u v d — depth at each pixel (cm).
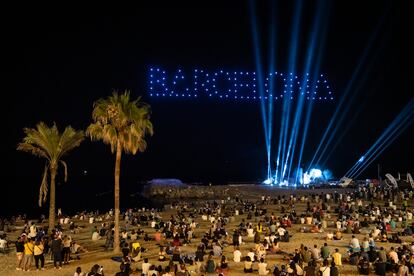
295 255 2966
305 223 4788
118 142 3450
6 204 8931
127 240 4025
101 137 3431
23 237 3036
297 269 2680
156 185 9756
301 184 9100
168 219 5531
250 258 2948
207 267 2936
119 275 2517
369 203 5975
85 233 4588
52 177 4194
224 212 5781
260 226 4228
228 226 4819
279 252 3422
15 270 2923
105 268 3003
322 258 3136
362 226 4456
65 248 3117
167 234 4131
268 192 8150
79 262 3159
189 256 3212
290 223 4619
